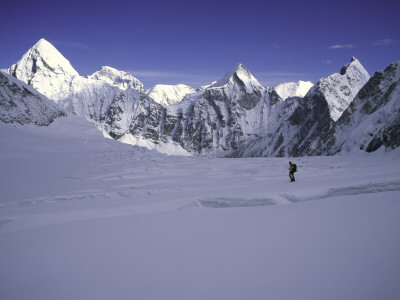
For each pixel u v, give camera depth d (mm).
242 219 12328
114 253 9344
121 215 14711
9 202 19938
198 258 8531
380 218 10906
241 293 6562
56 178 32875
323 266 7551
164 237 10586
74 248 10000
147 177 33438
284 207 14055
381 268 7266
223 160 50062
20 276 8102
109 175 34062
